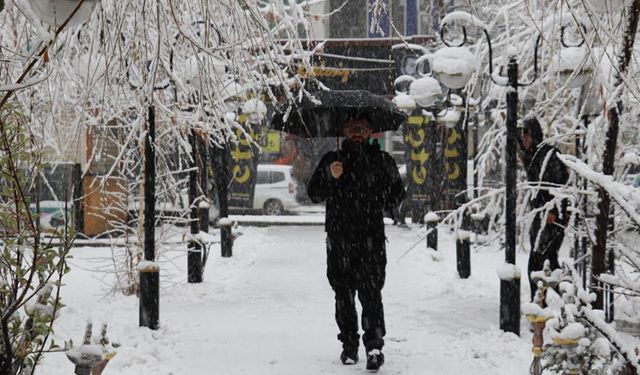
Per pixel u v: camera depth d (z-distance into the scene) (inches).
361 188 401.4
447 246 1032.2
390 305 603.2
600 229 426.0
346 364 410.9
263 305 601.9
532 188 529.3
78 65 412.5
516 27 716.0
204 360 420.2
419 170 1464.1
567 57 497.0
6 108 258.1
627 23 394.9
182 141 668.1
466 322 531.5
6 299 259.6
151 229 502.0
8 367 231.6
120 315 552.7
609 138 424.5
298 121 450.9
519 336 483.5
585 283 536.4
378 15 364.2
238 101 601.3
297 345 457.4
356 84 1510.8
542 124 797.9
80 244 1095.0
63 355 422.6
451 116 863.1
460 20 502.0
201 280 730.8
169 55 455.2
